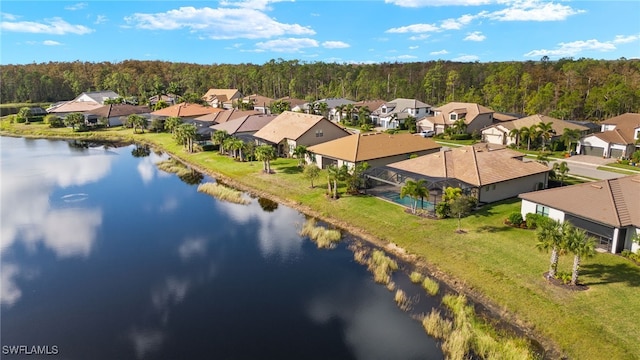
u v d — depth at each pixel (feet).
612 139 221.66
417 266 111.14
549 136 239.71
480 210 140.97
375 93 510.99
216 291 102.32
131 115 366.02
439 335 83.15
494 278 98.02
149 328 87.86
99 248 128.57
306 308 94.12
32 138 346.95
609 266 99.50
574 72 408.67
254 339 83.61
